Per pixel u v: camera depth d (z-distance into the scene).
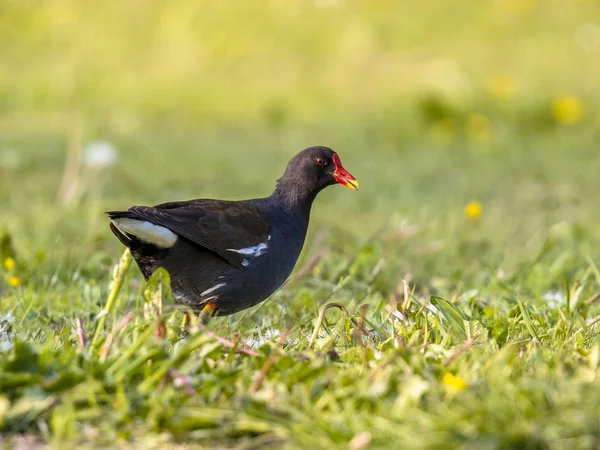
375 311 8.74
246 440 5.80
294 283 10.71
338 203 16.27
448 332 7.62
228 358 6.80
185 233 8.50
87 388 5.95
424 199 16.39
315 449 5.48
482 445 5.29
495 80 21.69
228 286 8.79
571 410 5.54
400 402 5.87
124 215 8.32
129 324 7.57
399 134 20.61
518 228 14.48
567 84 23.06
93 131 20.11
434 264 12.22
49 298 9.66
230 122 21.61
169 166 18.00
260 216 9.19
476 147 19.67
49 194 16.00
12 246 11.20
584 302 9.22
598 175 17.66
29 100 22.45
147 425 5.87
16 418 5.92
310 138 20.36
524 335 7.91
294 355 6.84
